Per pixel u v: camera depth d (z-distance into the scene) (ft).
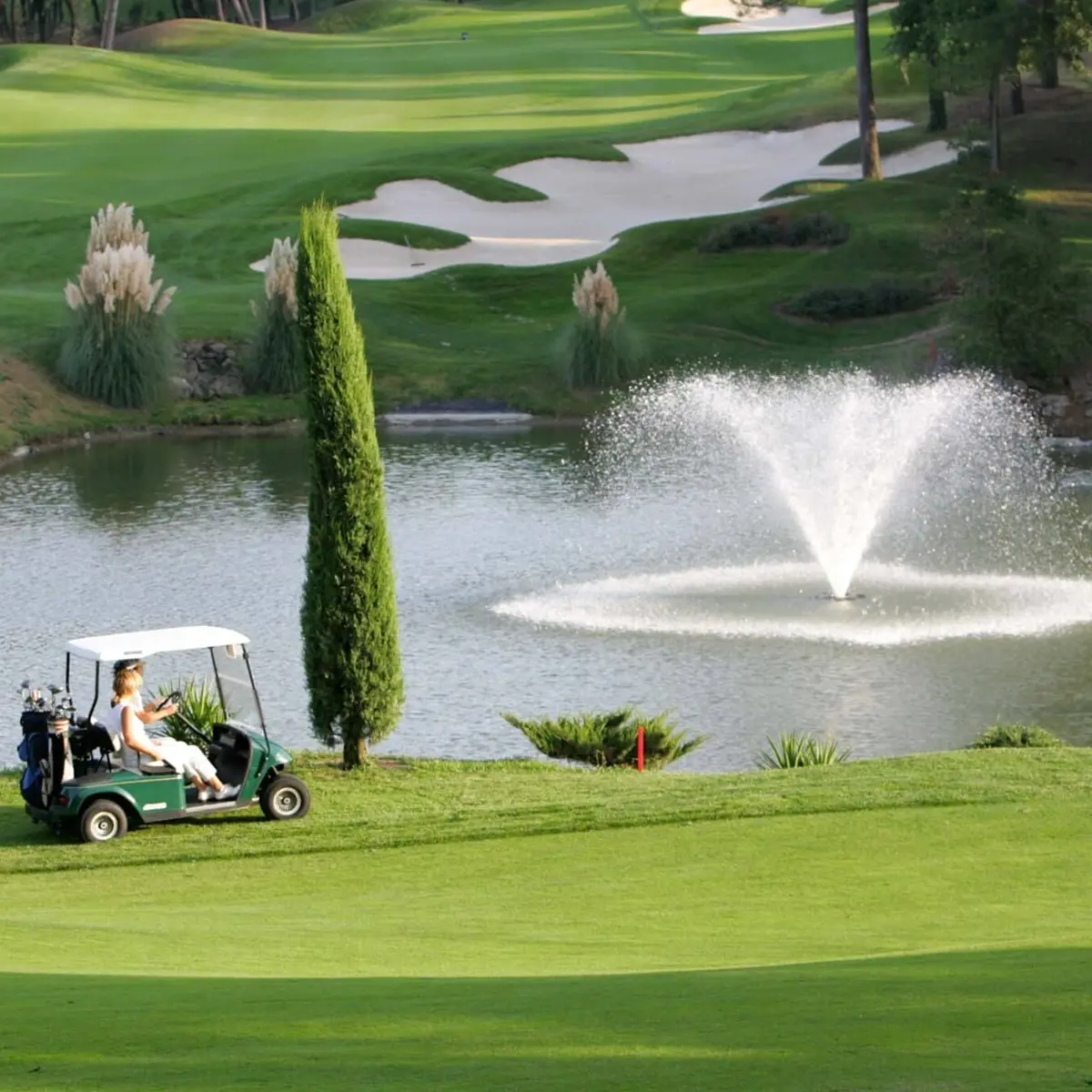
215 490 635.66
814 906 167.32
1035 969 123.34
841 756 287.89
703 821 211.41
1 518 577.02
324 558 259.19
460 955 148.15
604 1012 112.78
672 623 406.00
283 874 199.62
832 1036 102.42
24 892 194.80
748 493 613.11
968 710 325.62
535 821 216.13
